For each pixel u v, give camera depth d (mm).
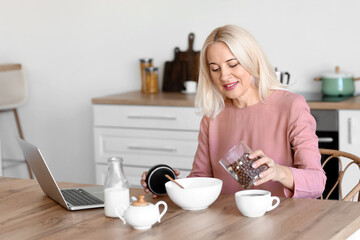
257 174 1706
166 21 4219
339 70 3748
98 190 2023
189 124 3633
